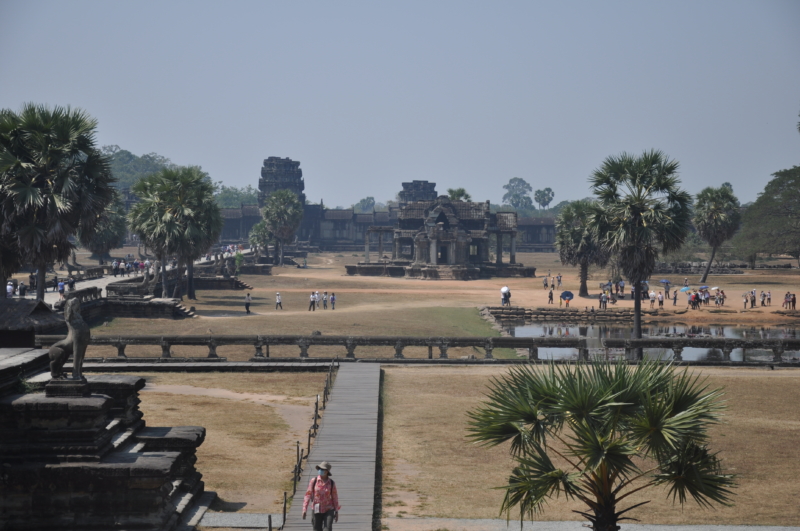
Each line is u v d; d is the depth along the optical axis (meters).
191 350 41.34
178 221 64.31
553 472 12.88
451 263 129.62
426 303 80.94
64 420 14.39
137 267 102.75
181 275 66.62
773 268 141.25
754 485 18.48
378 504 16.72
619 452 12.48
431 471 19.30
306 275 128.25
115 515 13.93
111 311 56.62
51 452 14.18
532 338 35.34
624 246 44.25
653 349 50.81
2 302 20.11
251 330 50.84
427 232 130.75
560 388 13.40
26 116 38.62
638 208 44.03
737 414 25.72
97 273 91.69
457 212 140.00
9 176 37.81
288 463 19.47
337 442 20.83
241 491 17.23
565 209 93.31
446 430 23.17
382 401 27.09
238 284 91.69
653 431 12.57
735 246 126.12
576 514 16.39
